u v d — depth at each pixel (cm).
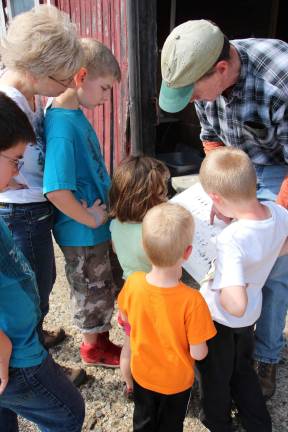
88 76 184
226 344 168
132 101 300
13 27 160
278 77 172
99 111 391
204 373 175
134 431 177
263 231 151
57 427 145
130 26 280
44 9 166
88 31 393
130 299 157
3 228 120
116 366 238
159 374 159
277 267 191
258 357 214
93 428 206
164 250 142
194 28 168
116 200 185
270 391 217
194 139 530
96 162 201
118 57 341
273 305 202
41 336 213
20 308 122
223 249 148
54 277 230
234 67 176
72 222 201
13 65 162
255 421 183
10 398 132
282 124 178
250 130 190
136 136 309
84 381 230
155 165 185
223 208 160
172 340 152
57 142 178
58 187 177
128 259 189
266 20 554
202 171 160
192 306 147
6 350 118
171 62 169
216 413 181
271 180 203
